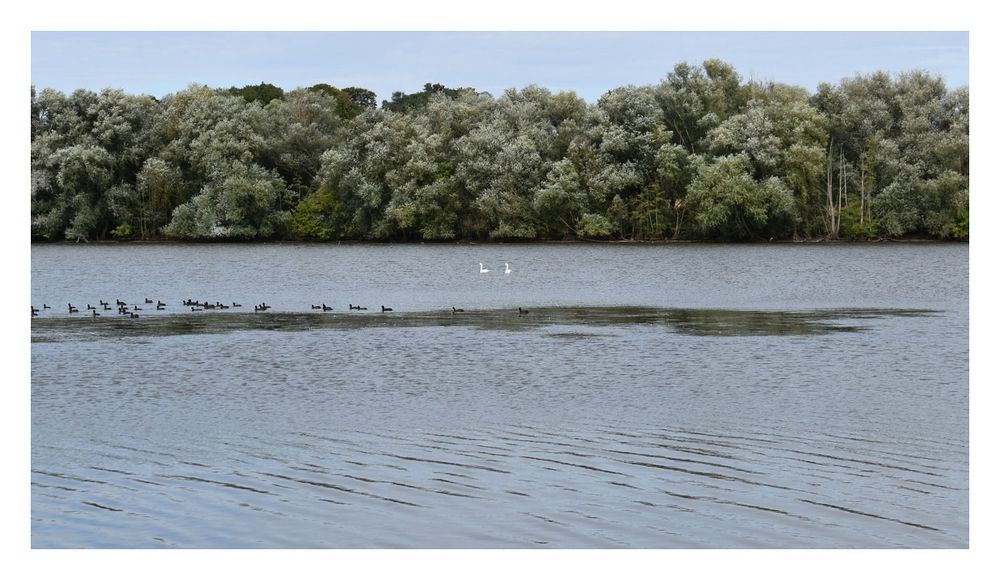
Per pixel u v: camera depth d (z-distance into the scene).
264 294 64.56
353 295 63.62
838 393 29.70
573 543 17.81
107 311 54.28
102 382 32.41
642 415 26.88
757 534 18.09
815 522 18.59
